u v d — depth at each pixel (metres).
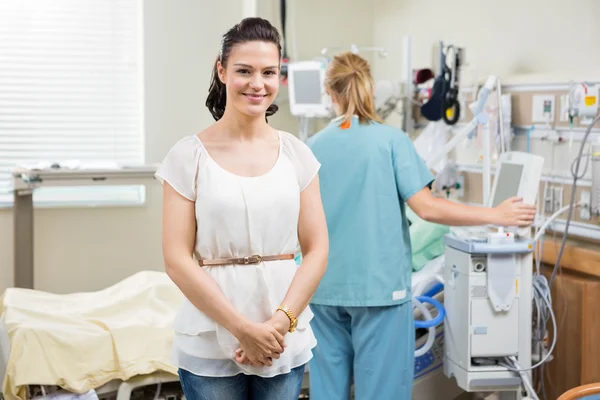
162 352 2.80
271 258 1.68
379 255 2.58
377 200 2.60
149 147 4.50
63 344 2.70
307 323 1.72
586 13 2.93
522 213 2.58
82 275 4.39
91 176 3.78
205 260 1.67
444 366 2.88
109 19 4.42
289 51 4.53
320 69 4.06
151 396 3.01
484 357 2.74
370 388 2.62
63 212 4.34
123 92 4.48
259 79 1.65
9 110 4.35
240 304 1.64
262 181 1.66
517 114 3.32
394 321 2.60
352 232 2.59
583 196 2.91
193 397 1.69
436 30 4.02
